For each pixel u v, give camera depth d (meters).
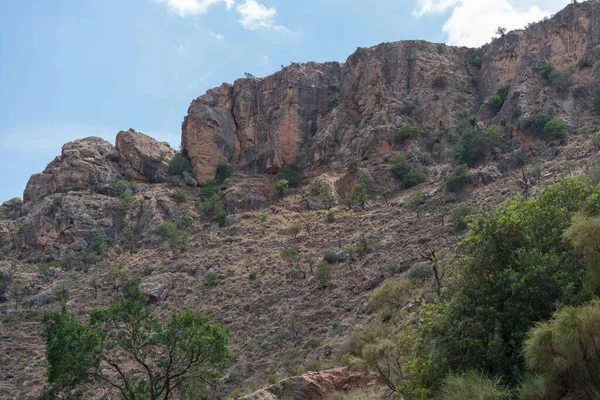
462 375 13.84
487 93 111.06
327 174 103.12
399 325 28.77
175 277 72.38
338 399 23.39
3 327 62.97
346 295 52.62
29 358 54.56
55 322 22.88
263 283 65.81
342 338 37.56
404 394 17.84
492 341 14.72
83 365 22.09
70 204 101.81
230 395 34.09
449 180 76.00
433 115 106.31
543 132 79.94
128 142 121.88
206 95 135.25
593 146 68.19
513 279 15.52
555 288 14.89
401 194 88.25
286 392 25.00
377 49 123.56
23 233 101.81
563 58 99.69
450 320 16.83
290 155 118.56
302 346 42.06
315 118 123.12
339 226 81.00
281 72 130.75
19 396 45.56
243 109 128.75
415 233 65.19
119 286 72.62
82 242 94.75
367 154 101.81
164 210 101.38
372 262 59.78
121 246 94.44
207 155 120.88
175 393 32.66
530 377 12.84
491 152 83.19
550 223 17.33
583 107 88.44
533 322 14.35
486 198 66.31
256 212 98.25
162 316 62.28
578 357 11.48
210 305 63.12
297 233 83.38
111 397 34.69
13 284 79.94
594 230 13.83
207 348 23.28
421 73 113.62
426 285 37.38
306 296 56.84
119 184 110.19
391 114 107.50
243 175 118.06
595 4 101.25
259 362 43.47
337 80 130.62
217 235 89.69
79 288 75.12
